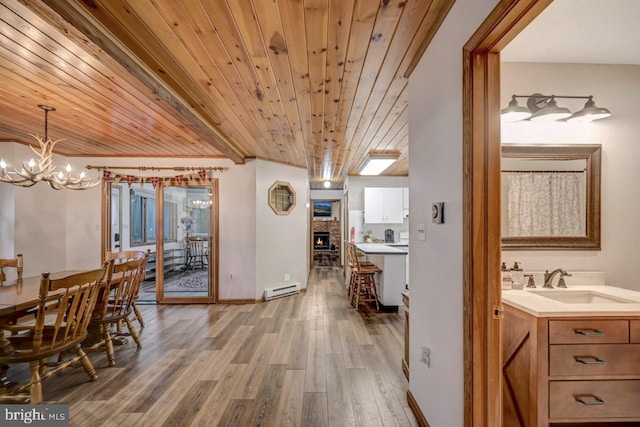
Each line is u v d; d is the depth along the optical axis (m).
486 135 1.33
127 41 1.82
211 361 2.94
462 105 1.40
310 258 8.81
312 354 3.09
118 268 2.93
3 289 2.69
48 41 1.84
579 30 1.83
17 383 2.53
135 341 3.21
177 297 5.04
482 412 1.33
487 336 1.33
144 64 2.06
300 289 5.85
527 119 2.16
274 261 5.44
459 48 1.43
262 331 3.75
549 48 2.04
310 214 8.88
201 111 2.96
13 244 4.08
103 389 2.45
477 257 1.33
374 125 3.42
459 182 1.43
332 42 1.86
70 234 4.81
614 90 2.22
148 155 4.97
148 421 2.05
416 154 2.06
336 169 6.36
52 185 3.30
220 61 2.06
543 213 2.25
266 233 5.30
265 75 2.26
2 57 2.02
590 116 2.05
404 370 2.71
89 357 3.04
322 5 1.53
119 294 3.00
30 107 2.91
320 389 2.44
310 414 2.12
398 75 2.27
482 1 1.22
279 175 5.56
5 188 4.10
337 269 8.69
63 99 2.72
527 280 2.20
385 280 4.61
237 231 5.08
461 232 1.42
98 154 4.88
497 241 1.33
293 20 1.65
